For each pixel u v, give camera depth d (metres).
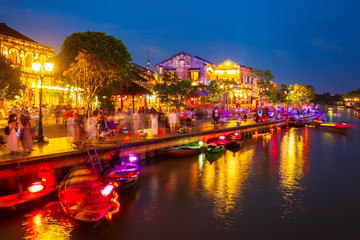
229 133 32.69
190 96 42.53
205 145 26.75
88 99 25.20
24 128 16.06
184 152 24.05
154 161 23.25
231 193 16.48
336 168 22.17
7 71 25.42
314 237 11.69
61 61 34.91
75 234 11.73
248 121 45.88
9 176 13.89
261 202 15.16
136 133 26.39
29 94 40.91
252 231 12.12
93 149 17.50
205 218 13.30
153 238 11.62
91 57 24.81
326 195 16.25
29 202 13.34
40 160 14.84
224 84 56.81
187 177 19.41
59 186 14.77
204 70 64.62
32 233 11.71
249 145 32.47
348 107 160.75
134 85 40.03
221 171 21.00
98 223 11.63
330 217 13.46
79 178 15.22
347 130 47.28
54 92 43.06
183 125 34.72
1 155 15.19
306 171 21.30
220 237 11.68
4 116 31.30
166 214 13.67
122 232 12.02
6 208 12.70
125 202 15.05
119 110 36.97
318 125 53.28
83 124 19.59
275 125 48.56
